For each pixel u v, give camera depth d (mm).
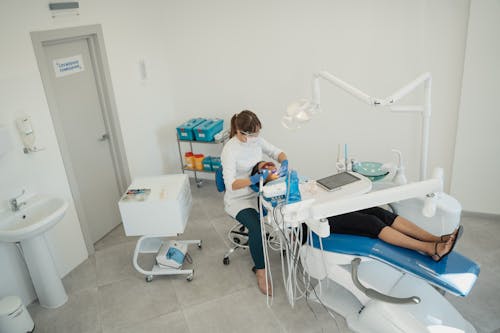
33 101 2535
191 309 2453
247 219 2504
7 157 2393
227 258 2830
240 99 3812
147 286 2699
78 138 3051
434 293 2131
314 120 3566
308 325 2260
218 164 3920
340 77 3316
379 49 3090
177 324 2344
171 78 4027
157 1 3703
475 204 3207
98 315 2467
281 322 2295
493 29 2664
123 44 3354
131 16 3406
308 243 2215
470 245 2857
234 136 2607
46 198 2555
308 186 2338
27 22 2467
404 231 2176
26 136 2459
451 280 1868
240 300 2496
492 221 3158
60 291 2568
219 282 2674
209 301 2508
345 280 2213
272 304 2438
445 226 2385
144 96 3699
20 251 2486
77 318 2453
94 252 3156
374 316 2066
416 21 2898
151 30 3686
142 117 3701
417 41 2949
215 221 3469
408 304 1904
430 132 3182
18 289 2525
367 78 3221
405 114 3199
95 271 2912
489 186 3105
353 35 3133
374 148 3438
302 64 3412
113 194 3494
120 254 3109
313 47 3312
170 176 2785
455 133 3104
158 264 2785
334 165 3670
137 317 2426
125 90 3439
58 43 2789
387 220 2234
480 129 2959
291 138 3744
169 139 4168
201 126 3770
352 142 3500
